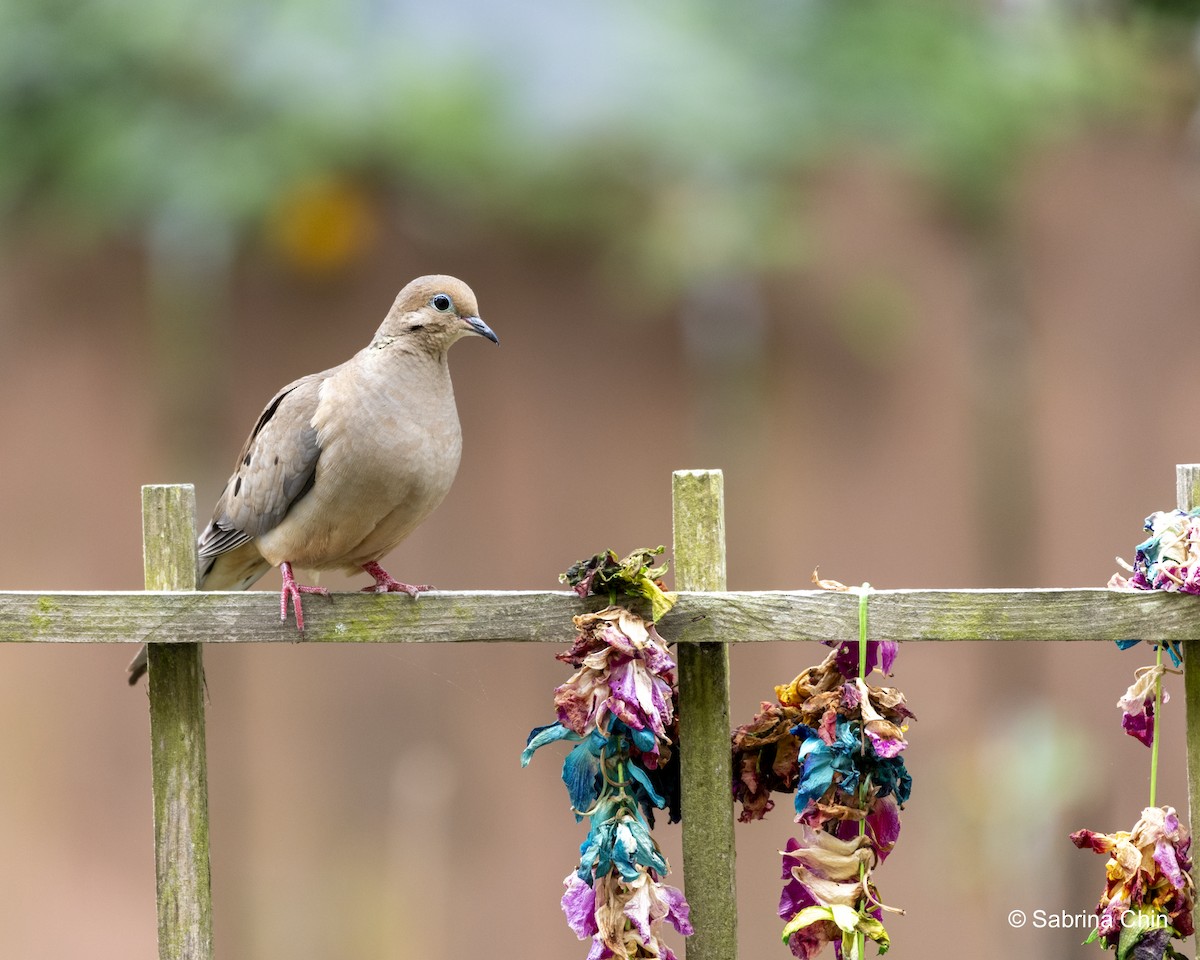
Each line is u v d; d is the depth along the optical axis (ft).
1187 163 37.45
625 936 16.84
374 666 35.68
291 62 34.45
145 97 34.99
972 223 36.65
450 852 35.37
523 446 36.01
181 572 18.49
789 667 35.47
